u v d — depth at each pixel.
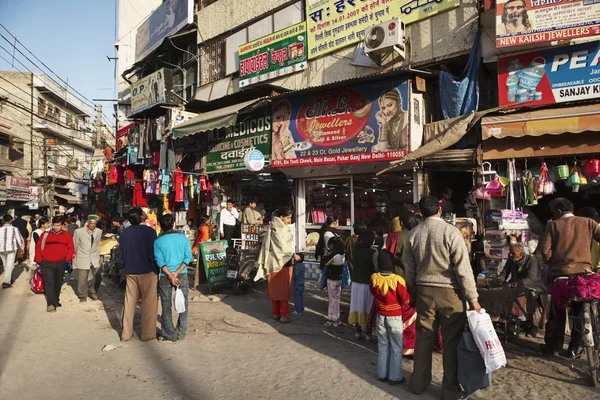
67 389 4.09
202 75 14.52
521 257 5.39
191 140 13.53
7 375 4.47
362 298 5.52
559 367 4.56
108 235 11.52
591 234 4.61
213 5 14.03
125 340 5.68
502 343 5.37
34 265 9.42
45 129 33.34
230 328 6.24
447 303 3.72
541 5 6.40
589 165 6.30
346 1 9.83
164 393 3.96
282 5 11.53
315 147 9.62
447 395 3.70
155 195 16.14
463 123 7.09
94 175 22.41
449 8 8.12
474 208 7.09
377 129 8.59
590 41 6.48
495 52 7.26
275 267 6.51
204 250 8.96
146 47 17.53
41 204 28.56
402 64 8.84
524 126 6.49
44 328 6.39
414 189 8.45
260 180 12.98
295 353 5.10
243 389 4.04
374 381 4.21
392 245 5.38
